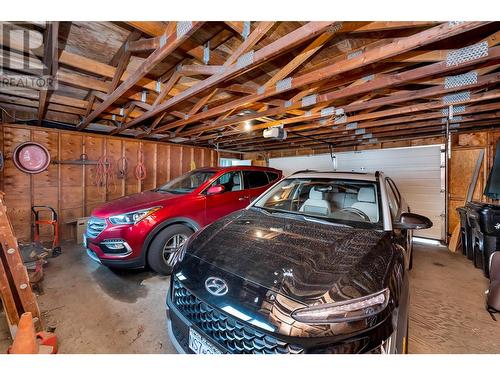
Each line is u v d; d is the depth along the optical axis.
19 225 4.24
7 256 1.89
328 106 3.61
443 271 3.52
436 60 1.94
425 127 4.46
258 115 3.67
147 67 2.02
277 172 4.84
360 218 2.08
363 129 4.76
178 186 4.01
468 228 4.06
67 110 3.77
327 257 1.42
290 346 1.08
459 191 4.94
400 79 2.19
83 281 2.92
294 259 1.41
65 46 2.21
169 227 3.07
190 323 1.39
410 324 2.21
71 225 4.82
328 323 1.08
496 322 2.24
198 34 2.02
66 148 4.77
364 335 1.09
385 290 1.23
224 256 1.51
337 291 1.16
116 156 5.48
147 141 5.96
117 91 2.67
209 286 1.36
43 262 2.95
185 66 2.39
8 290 1.87
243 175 4.19
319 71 2.13
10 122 4.13
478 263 3.63
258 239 1.70
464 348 1.88
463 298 2.71
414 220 1.98
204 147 7.50
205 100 3.19
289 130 4.36
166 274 3.04
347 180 2.45
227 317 1.24
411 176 5.51
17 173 4.21
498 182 4.19
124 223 2.78
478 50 1.70
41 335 1.71
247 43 1.74
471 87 2.36
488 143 4.57
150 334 1.98
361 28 1.67
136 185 5.88
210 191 3.46
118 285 2.83
